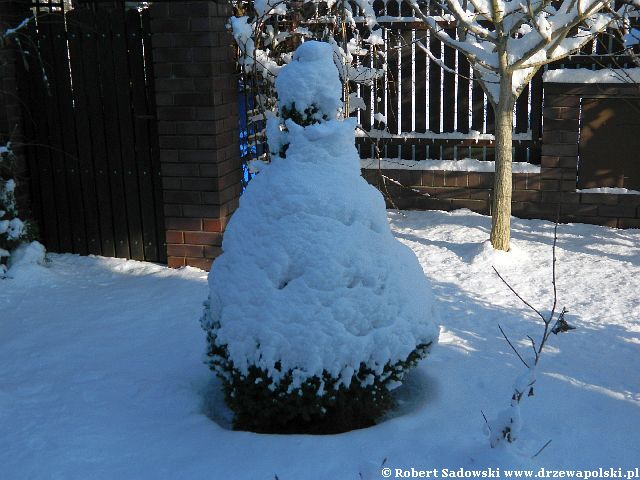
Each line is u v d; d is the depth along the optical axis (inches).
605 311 240.5
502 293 259.9
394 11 358.6
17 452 152.1
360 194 164.6
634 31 319.3
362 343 152.9
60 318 239.3
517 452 143.9
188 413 170.4
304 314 152.1
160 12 273.6
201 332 224.1
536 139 350.0
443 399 175.5
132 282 278.1
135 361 203.0
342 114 320.2
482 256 291.3
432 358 201.9
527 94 349.1
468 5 350.9
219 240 288.8
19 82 303.6
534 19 249.1
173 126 282.7
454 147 366.3
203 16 270.5
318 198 159.6
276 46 323.3
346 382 152.5
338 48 315.3
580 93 332.2
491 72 308.5
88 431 160.7
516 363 199.8
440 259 297.0
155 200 299.4
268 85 310.0
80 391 183.0
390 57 362.6
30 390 184.2
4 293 262.5
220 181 284.8
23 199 309.9
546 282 269.4
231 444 152.1
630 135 333.7
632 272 277.3
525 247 310.2
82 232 311.7
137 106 291.7
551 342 215.6
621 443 154.8
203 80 275.7
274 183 163.5
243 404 159.5
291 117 170.7
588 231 334.3
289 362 151.8
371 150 377.4
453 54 354.3
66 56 296.4
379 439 152.6
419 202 371.2
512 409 141.0
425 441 151.6
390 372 157.8
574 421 164.6
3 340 220.5
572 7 257.9
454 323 231.1
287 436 154.2
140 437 158.1
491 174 357.7
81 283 278.1
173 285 272.1
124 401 177.5
